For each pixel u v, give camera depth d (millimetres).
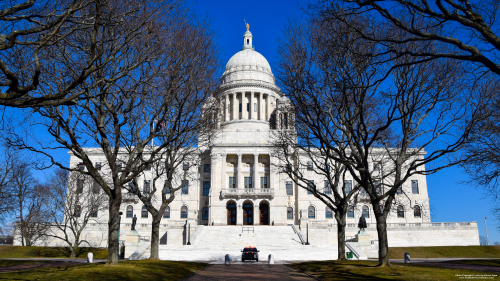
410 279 22188
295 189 87812
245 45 120812
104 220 82938
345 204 38156
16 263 39781
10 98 14305
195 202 86688
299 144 38844
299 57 29453
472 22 14836
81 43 24062
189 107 33031
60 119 25156
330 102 31812
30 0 14461
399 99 28719
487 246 67562
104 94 25781
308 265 34000
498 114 27891
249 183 86625
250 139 91062
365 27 24594
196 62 31188
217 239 64000
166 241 71812
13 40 13953
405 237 73375
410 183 86375
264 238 63656
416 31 16109
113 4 21109
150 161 30453
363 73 26312
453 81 27406
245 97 105812
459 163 29141
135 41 24391
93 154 88000
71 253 61562
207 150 90188
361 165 28641
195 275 27859
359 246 51688
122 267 25578
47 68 24156
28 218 66188
